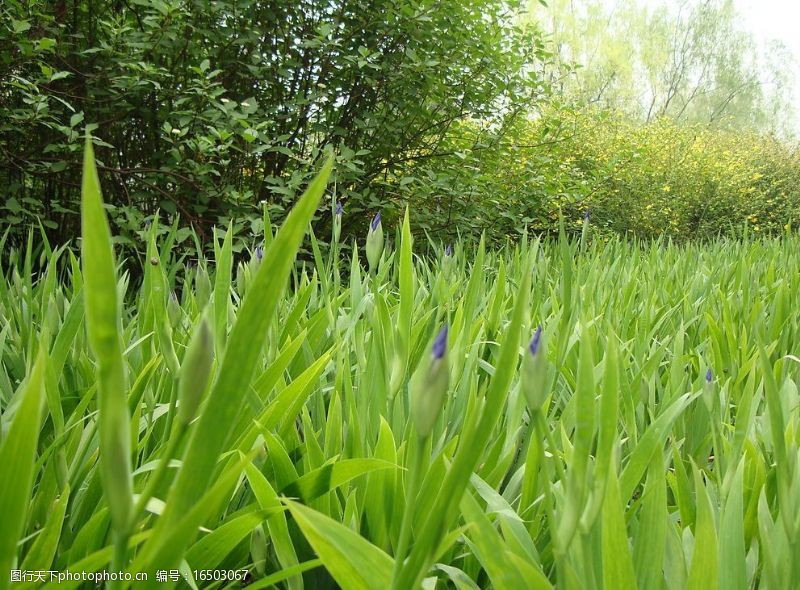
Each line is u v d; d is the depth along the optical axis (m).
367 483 1.01
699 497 0.70
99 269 0.39
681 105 33.72
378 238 1.52
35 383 0.44
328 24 4.07
